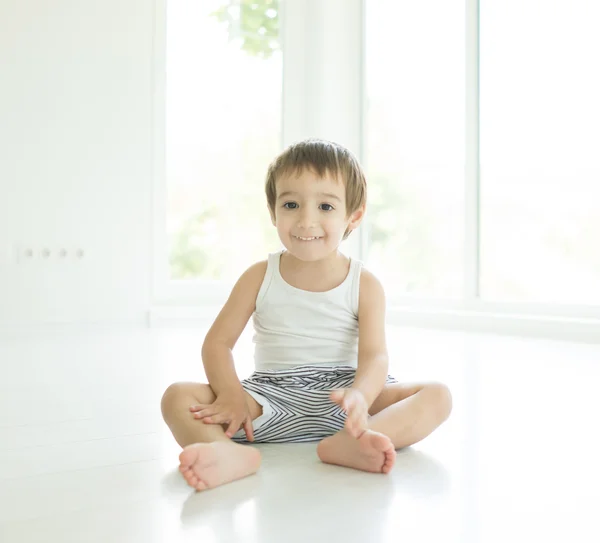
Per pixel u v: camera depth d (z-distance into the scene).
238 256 3.55
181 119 3.40
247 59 3.57
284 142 3.63
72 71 3.04
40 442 1.05
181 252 3.40
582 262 2.66
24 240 2.94
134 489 0.82
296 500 0.78
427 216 3.27
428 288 3.26
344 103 3.61
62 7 3.01
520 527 0.70
